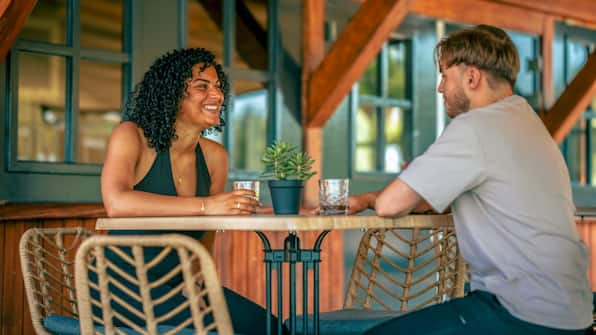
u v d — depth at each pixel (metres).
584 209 4.30
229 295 2.70
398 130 5.71
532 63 6.38
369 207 2.49
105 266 1.99
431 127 5.81
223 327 1.88
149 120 2.65
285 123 4.96
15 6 3.43
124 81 4.36
